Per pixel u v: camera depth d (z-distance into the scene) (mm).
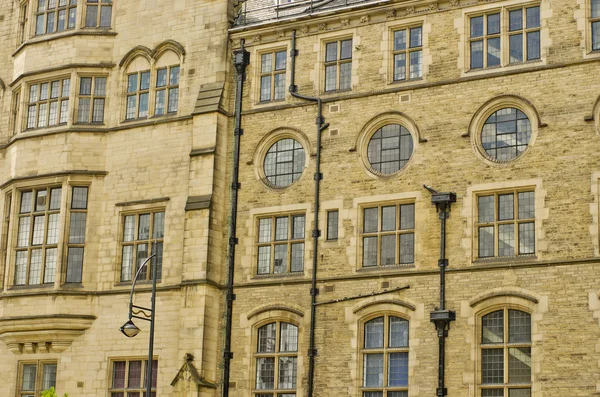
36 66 52000
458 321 41750
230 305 46406
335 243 44875
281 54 48250
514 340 41000
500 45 43500
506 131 42750
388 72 45469
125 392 47469
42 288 49156
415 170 43906
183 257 46969
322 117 46344
